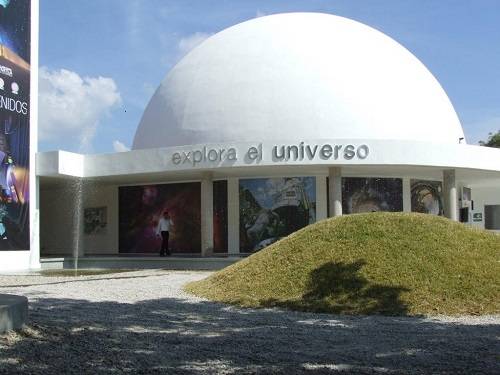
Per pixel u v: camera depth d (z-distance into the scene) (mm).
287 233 26812
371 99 27359
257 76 27812
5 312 7859
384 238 14250
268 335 9266
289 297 12742
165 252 27609
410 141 24047
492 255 13805
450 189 25906
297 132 26438
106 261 25984
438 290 12297
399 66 29344
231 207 27609
